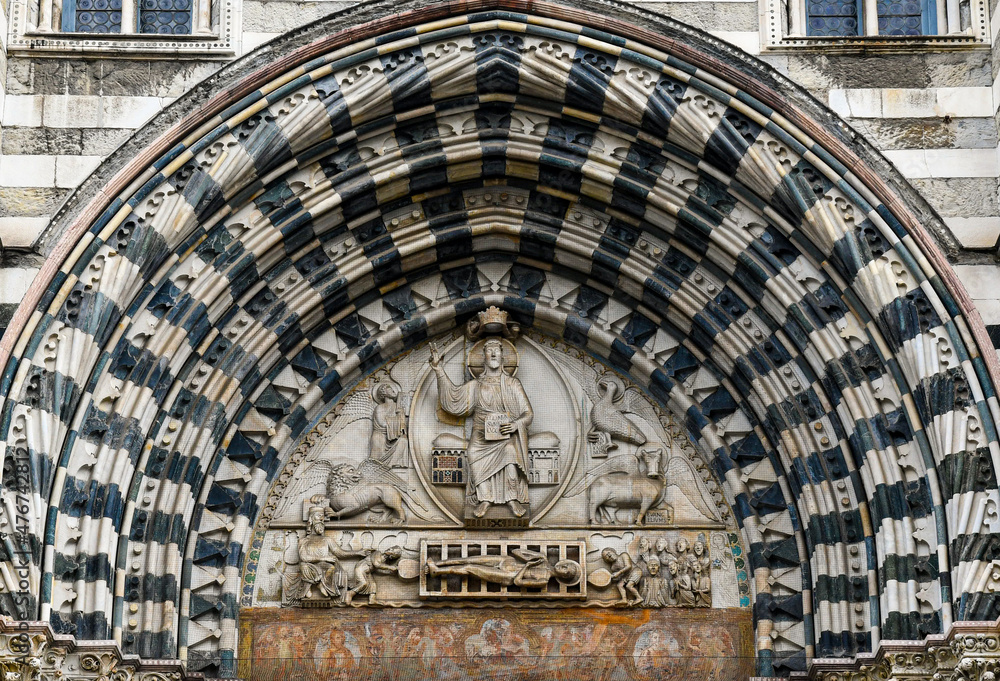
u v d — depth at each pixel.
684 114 20.69
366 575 21.12
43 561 19.08
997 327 20.00
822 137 20.53
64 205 20.17
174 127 20.44
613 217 21.67
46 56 20.80
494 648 20.94
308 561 21.17
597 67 20.86
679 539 21.45
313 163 21.06
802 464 20.95
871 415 20.38
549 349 22.28
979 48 21.05
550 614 21.11
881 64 21.00
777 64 21.00
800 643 20.72
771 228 21.02
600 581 21.14
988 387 19.62
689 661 20.89
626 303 22.00
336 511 21.44
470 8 20.91
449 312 22.06
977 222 20.41
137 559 20.19
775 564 21.06
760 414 21.38
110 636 19.69
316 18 20.95
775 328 21.19
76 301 19.83
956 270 20.23
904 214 20.27
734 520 21.48
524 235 21.83
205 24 21.12
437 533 21.45
